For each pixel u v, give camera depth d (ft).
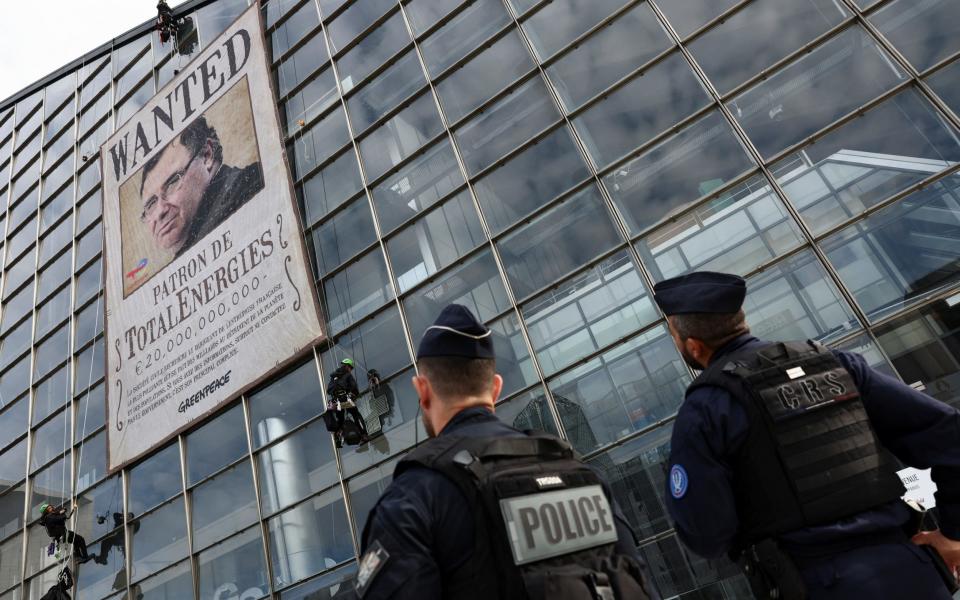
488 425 5.83
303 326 37.27
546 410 29.71
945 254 22.84
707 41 31.60
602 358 29.07
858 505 6.01
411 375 34.12
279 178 42.16
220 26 55.21
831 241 25.36
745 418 6.36
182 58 56.80
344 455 34.68
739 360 6.81
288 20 51.93
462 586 4.69
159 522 40.47
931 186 23.81
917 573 5.76
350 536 32.58
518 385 30.89
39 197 65.67
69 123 66.64
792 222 26.37
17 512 50.06
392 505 4.97
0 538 50.08
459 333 6.29
